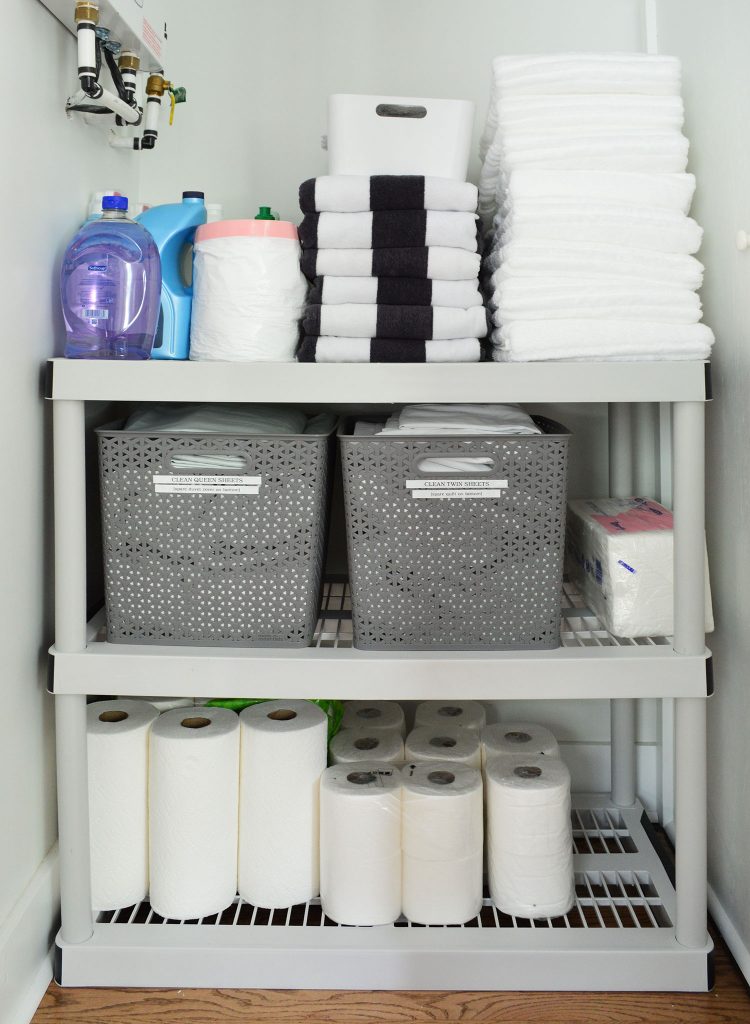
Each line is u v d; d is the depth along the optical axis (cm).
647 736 185
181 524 130
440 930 135
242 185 179
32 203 125
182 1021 124
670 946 131
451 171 141
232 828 142
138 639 132
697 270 129
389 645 130
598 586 143
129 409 177
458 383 123
